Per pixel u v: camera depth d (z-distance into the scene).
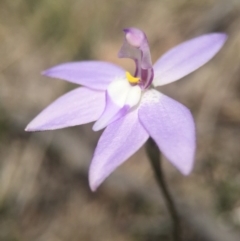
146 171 0.21
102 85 0.14
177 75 0.14
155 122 0.12
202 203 0.20
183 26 0.26
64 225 0.21
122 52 0.14
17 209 0.22
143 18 0.27
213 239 0.18
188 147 0.12
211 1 0.26
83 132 0.23
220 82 0.23
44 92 0.25
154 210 0.21
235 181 0.20
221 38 0.14
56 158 0.22
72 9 0.27
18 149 0.23
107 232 0.21
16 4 0.28
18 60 0.27
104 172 0.12
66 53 0.26
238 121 0.22
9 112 0.23
